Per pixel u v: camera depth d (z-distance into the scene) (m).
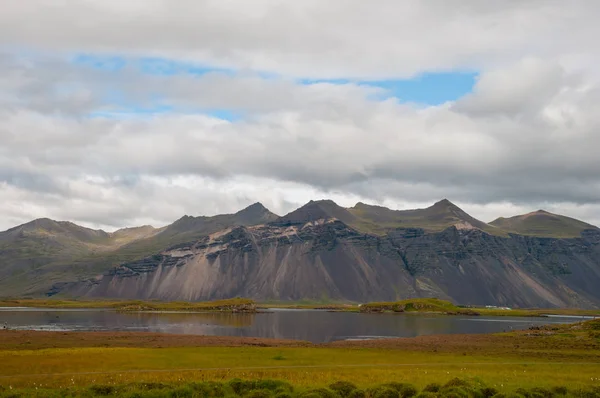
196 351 115.12
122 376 83.25
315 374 87.31
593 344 148.00
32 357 100.06
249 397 67.56
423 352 124.88
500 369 97.12
